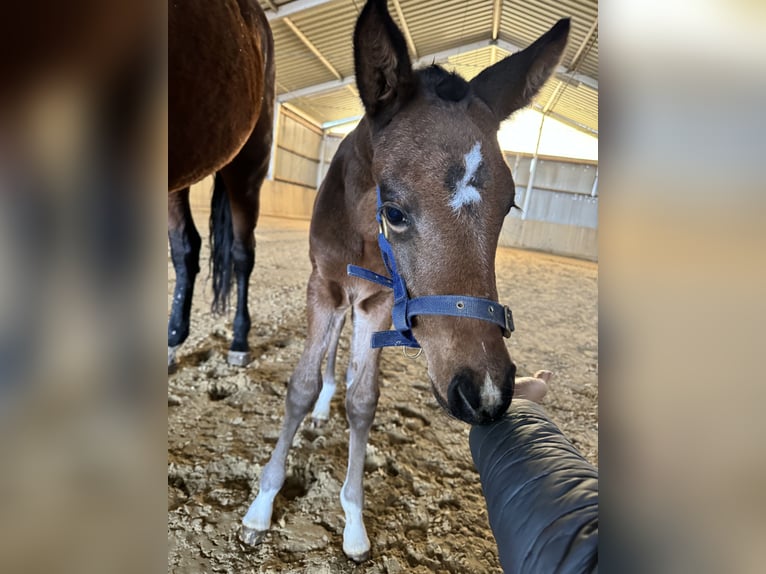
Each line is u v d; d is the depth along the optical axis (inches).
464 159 51.1
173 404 104.2
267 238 416.2
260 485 72.3
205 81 69.4
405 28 513.3
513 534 37.8
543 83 67.3
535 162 794.2
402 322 55.0
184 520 71.2
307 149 862.5
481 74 67.4
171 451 87.0
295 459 88.7
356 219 72.9
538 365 163.0
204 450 88.5
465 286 49.5
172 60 62.2
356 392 75.5
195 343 138.9
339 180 79.1
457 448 99.2
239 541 68.7
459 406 47.3
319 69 627.8
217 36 71.5
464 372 47.4
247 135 95.9
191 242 121.3
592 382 149.6
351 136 83.8
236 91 78.4
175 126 67.6
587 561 30.8
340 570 65.1
